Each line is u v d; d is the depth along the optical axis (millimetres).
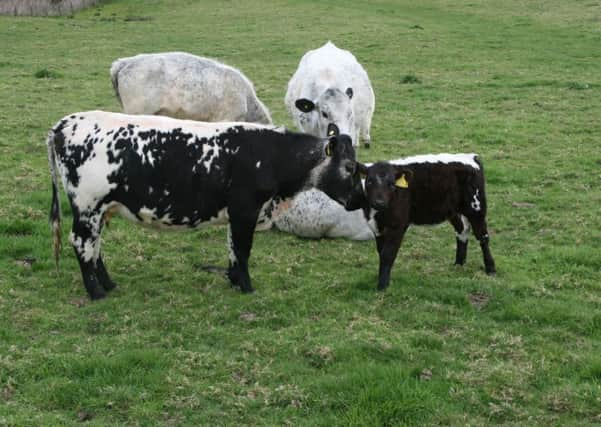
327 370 5996
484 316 7020
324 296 7473
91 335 6652
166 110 10773
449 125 15469
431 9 38812
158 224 7477
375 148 13656
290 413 5391
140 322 6883
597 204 10375
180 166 7211
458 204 7875
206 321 6906
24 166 11836
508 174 11852
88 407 5457
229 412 5406
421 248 8945
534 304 7156
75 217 7234
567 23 32000
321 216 9156
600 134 14555
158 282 7973
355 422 5176
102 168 7055
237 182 7352
